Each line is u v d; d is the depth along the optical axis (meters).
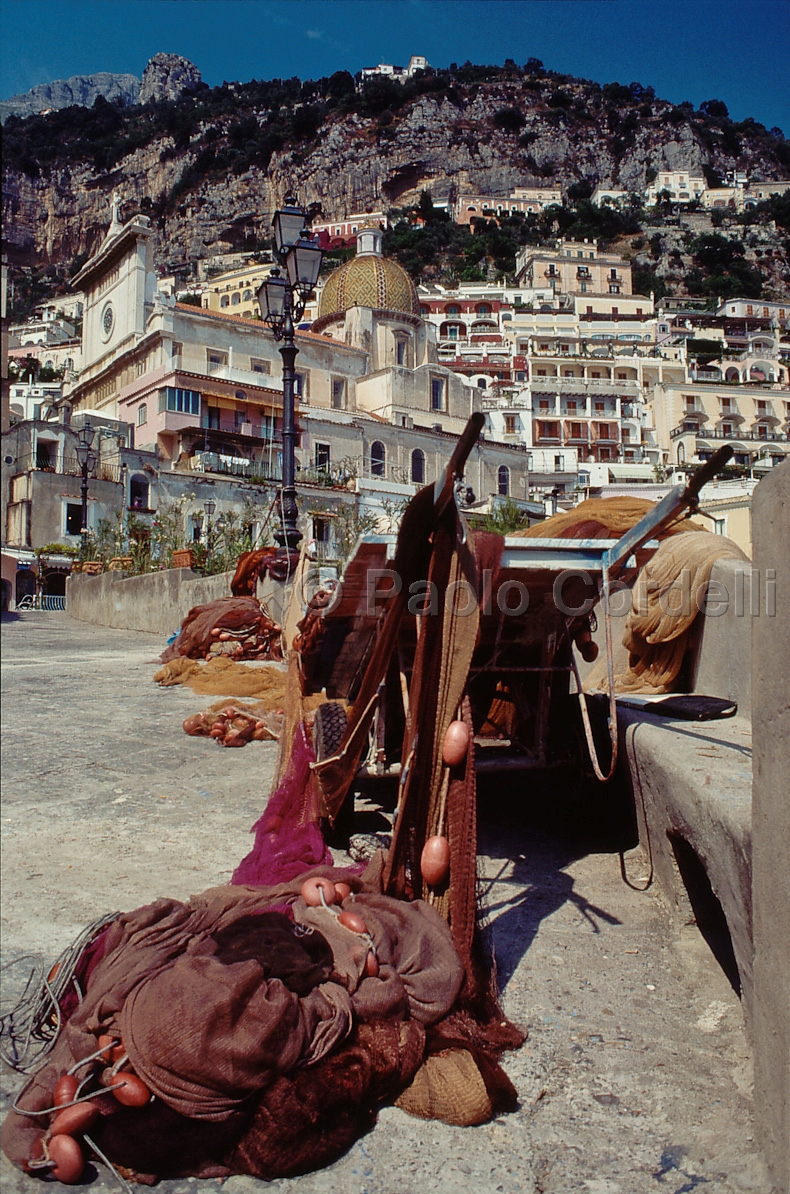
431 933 3.52
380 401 55.66
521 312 107.00
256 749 7.92
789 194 179.00
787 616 2.53
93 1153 2.76
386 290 58.97
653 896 4.67
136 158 198.62
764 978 2.71
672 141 198.25
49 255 192.75
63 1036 3.14
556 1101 3.06
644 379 94.69
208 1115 2.71
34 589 39.81
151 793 6.57
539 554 4.54
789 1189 2.49
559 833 5.69
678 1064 3.26
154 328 48.56
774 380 105.62
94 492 41.59
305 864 4.69
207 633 13.55
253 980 2.91
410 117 195.50
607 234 165.88
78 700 10.01
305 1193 2.63
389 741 5.50
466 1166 2.74
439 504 3.83
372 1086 2.93
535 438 80.00
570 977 3.89
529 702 5.65
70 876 4.97
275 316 14.01
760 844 2.73
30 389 89.19
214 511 39.81
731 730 5.08
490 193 185.00
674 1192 2.61
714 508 17.47
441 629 3.93
